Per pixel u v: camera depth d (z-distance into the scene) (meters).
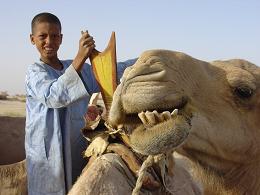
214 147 1.50
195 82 1.45
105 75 1.44
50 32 1.74
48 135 1.59
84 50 1.47
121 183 1.31
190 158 1.53
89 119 1.50
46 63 1.75
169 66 1.33
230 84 1.54
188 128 1.22
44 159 1.59
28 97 1.62
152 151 1.19
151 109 1.23
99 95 1.56
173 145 1.19
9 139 3.18
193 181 1.58
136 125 1.25
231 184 1.61
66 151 1.59
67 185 1.59
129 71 1.25
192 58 1.50
